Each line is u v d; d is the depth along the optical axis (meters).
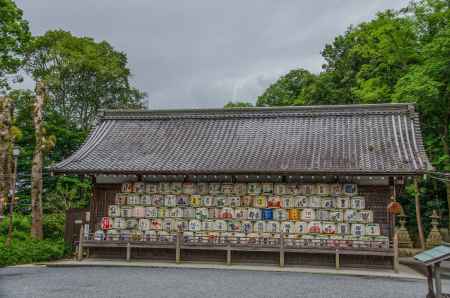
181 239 18.83
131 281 13.68
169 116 24.88
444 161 27.14
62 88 42.56
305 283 13.80
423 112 27.83
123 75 45.41
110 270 16.39
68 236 21.17
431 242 27.41
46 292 11.59
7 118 19.06
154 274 15.41
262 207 19.45
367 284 13.86
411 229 32.56
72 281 13.52
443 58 25.00
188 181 20.38
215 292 11.90
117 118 25.28
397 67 30.06
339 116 22.59
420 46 27.88
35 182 21.39
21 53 32.88
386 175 17.53
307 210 19.00
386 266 17.56
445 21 26.75
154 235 19.88
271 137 21.91
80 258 19.00
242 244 18.23
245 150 20.92
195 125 24.06
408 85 25.17
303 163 18.91
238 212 19.64
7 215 24.52
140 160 20.83
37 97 21.75
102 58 45.00
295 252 17.95
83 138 37.06
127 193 20.67
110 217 20.56
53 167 20.12
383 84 29.86
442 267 19.88
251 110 24.05
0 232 21.19
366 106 22.52
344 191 18.78
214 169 19.11
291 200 19.23
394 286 13.52
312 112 23.12
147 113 25.27
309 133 21.73
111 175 20.84
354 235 18.39
